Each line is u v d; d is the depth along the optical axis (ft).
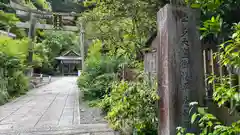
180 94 5.91
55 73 86.22
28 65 30.22
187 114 5.89
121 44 13.79
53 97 23.31
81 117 13.48
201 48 6.10
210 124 4.66
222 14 5.42
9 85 22.98
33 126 11.35
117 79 16.92
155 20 9.75
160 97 6.41
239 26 4.11
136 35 11.70
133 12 9.82
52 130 10.56
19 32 42.88
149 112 7.69
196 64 6.05
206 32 4.99
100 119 12.84
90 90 19.21
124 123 9.07
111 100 12.16
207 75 5.99
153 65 10.34
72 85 39.99
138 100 7.82
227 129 4.11
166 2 8.65
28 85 30.27
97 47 20.79
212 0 4.83
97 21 13.38
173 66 5.93
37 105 18.28
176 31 5.98
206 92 6.08
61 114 14.46
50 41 82.43
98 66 20.44
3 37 23.68
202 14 6.09
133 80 12.73
